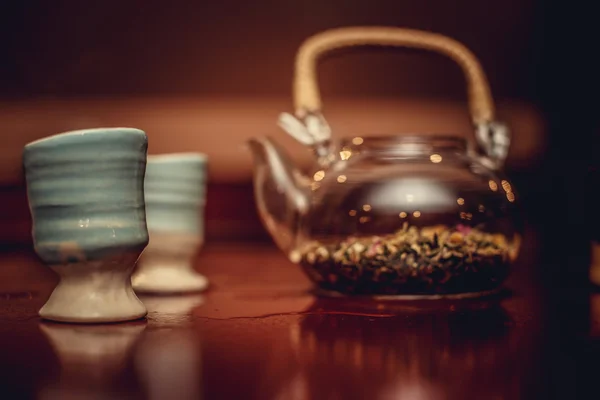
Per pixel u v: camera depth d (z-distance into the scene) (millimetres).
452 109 1593
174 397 441
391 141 684
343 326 582
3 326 577
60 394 444
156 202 732
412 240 650
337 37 744
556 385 458
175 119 1564
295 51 1580
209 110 1570
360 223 654
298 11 1579
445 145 686
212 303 673
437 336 554
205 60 1572
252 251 1257
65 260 579
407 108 1590
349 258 660
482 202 659
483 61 1600
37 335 552
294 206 693
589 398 442
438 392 448
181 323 590
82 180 570
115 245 575
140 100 1570
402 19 1597
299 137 713
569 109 1544
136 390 450
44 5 1543
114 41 1562
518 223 680
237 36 1576
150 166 732
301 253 693
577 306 666
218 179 1550
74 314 582
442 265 652
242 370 481
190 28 1569
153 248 731
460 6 1596
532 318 612
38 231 583
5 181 1499
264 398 440
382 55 1583
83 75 1561
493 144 746
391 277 658
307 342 537
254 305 662
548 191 1546
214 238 1530
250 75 1577
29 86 1550
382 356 508
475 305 659
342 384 459
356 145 694
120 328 573
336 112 1587
